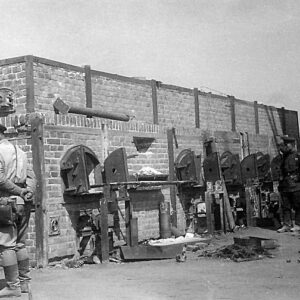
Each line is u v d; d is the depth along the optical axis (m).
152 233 13.00
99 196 11.17
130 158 12.34
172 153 13.98
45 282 7.88
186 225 14.28
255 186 16.39
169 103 14.63
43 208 9.83
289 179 14.40
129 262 10.30
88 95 11.66
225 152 15.75
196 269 8.67
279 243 11.88
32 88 10.14
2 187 6.56
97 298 6.43
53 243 10.04
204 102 16.28
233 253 9.87
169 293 6.57
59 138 10.34
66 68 11.16
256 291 6.54
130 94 13.10
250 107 19.11
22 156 6.89
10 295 6.64
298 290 6.59
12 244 6.72
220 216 14.80
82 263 9.99
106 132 11.70
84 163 10.22
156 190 13.27
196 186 14.31
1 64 10.34
